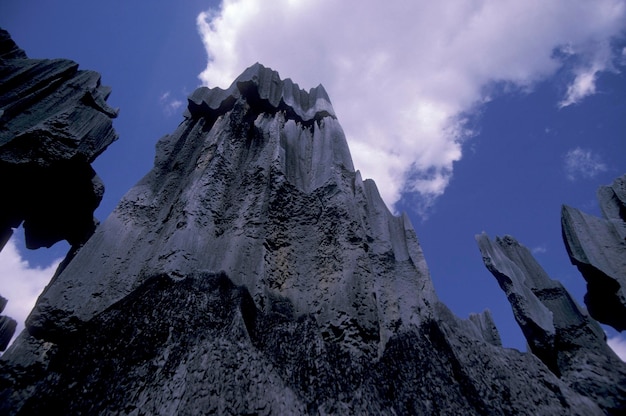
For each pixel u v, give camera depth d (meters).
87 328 8.84
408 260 14.95
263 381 8.11
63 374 7.64
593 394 11.19
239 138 16.50
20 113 13.35
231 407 7.19
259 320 10.17
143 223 13.41
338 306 10.78
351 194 15.49
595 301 16.12
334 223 13.67
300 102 21.89
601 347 13.13
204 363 7.71
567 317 14.94
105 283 10.95
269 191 14.34
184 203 12.78
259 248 12.12
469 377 9.66
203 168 14.87
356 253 12.33
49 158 12.69
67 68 16.12
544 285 16.73
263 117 19.33
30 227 16.45
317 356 9.32
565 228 17.30
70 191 14.99
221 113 19.09
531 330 13.85
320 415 8.00
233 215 13.21
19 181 13.27
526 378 10.02
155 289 9.53
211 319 9.08
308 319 10.64
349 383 8.94
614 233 16.16
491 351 10.89
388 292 13.22
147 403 6.93
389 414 8.54
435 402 8.93
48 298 9.91
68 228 16.97
